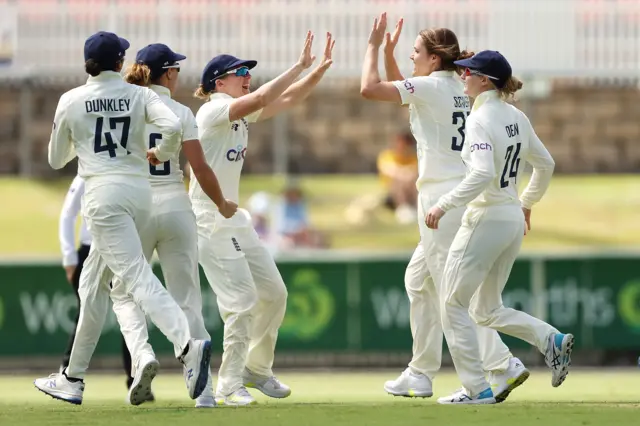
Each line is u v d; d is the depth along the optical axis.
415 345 31.05
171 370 49.62
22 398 35.09
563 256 50.69
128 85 26.33
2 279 49.81
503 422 23.70
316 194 74.12
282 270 50.56
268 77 75.56
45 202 73.69
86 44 26.30
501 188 27.59
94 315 27.62
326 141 78.25
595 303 50.81
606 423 23.45
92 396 36.31
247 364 30.95
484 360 29.39
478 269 27.73
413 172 71.19
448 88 29.02
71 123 26.17
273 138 77.69
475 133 27.06
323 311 50.59
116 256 25.92
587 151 78.62
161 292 25.88
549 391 37.31
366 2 75.81
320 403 30.22
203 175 26.62
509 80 27.59
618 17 76.06
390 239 68.25
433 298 30.80
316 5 76.00
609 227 70.25
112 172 25.95
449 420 24.09
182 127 26.52
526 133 28.06
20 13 76.19
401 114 78.69
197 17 75.88
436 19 75.50
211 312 49.28
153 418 24.80
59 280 49.94
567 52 76.06
